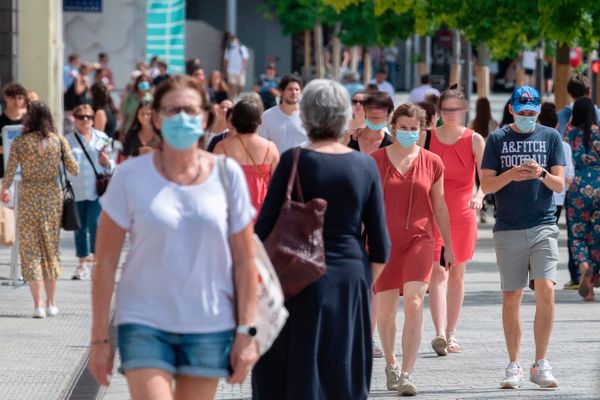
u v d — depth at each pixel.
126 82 90.00
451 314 25.62
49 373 23.52
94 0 82.06
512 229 21.95
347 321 15.83
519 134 22.05
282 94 27.72
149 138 37.47
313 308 15.67
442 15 60.88
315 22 126.06
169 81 13.70
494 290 34.06
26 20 54.81
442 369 23.69
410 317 21.25
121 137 48.28
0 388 22.22
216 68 130.75
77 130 35.50
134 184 13.56
